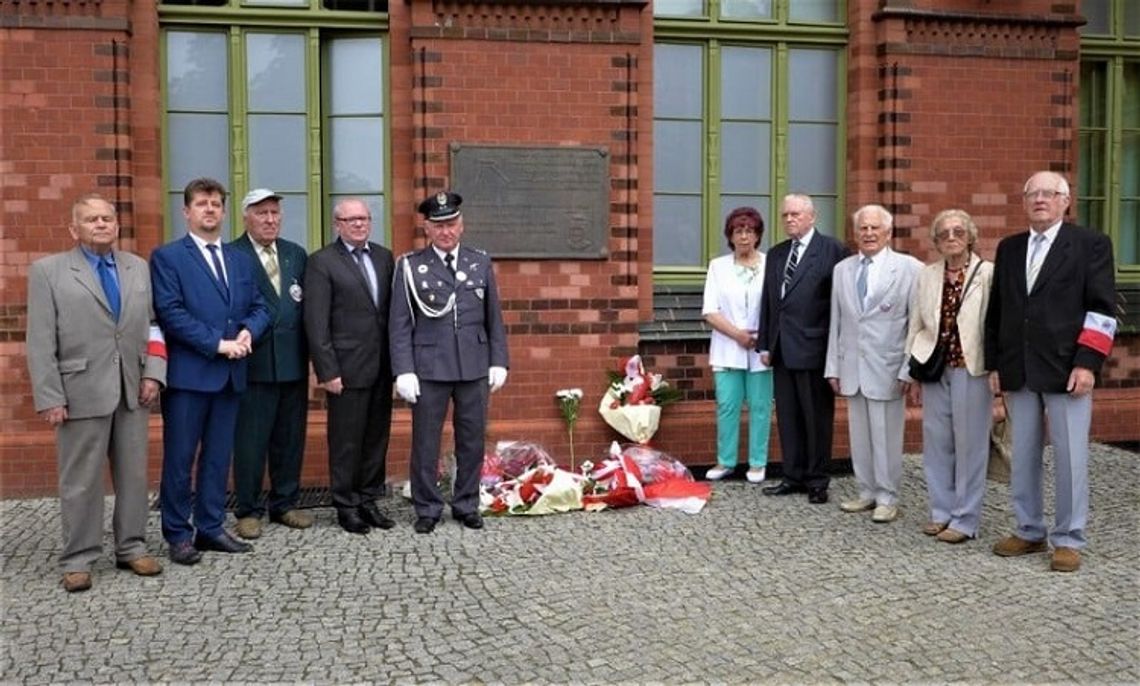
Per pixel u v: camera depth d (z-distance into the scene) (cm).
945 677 473
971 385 670
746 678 471
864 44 922
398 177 862
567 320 866
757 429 845
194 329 626
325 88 880
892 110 913
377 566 626
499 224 852
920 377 688
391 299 707
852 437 754
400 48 859
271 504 721
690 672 477
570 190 860
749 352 840
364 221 702
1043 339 617
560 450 863
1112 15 1004
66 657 493
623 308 873
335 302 695
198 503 660
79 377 583
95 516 592
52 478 807
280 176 876
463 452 715
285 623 534
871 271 731
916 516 743
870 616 544
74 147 805
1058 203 619
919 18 912
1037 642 509
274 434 714
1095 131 1012
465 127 846
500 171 851
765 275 806
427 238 843
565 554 650
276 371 690
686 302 916
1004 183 935
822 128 957
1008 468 739
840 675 474
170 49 856
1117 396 974
